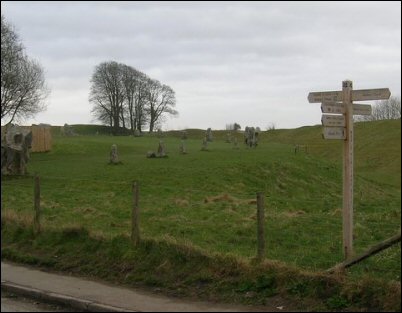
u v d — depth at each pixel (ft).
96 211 55.72
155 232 43.83
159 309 26.37
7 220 45.62
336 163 138.82
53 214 53.72
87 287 30.94
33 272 35.01
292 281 27.76
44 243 40.57
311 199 83.51
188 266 31.81
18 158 95.66
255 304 26.91
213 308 26.43
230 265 30.63
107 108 309.63
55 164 114.52
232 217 52.95
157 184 85.92
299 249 38.01
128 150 153.07
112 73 308.19
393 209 62.18
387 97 28.68
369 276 27.30
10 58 145.18
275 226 47.80
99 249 36.81
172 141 197.26
